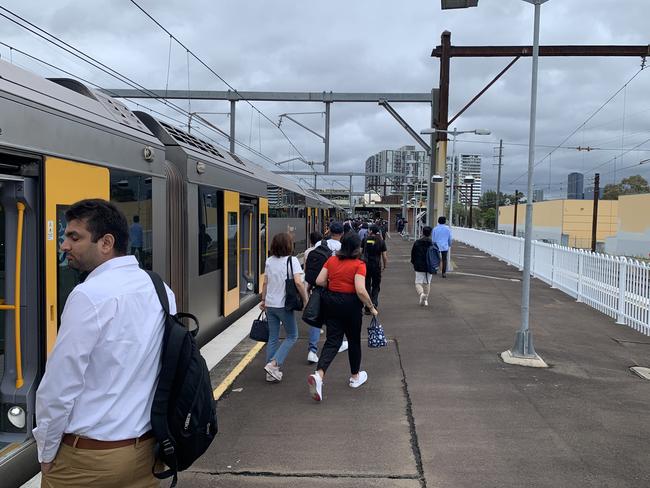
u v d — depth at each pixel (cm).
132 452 233
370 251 1033
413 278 1628
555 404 568
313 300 598
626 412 547
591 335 885
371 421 522
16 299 389
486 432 496
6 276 390
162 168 652
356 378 622
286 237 648
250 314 1097
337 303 589
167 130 785
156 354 242
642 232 5141
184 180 758
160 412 239
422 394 600
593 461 439
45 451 227
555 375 670
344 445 468
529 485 400
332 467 428
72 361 217
